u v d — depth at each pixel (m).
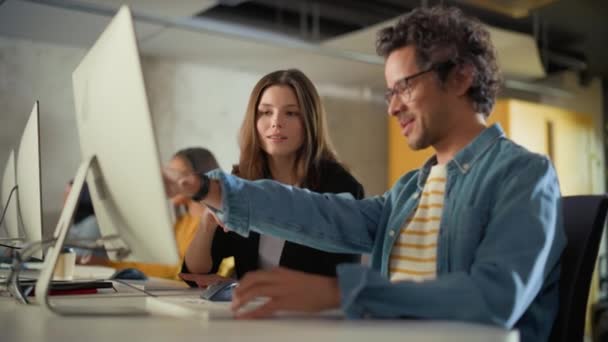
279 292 0.90
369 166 6.34
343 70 5.47
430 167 1.33
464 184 1.18
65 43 4.46
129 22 0.89
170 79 5.02
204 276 1.65
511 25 4.98
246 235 1.27
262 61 5.12
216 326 0.81
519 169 1.09
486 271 0.91
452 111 1.22
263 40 3.98
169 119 5.00
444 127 1.22
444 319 0.88
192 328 0.79
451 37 1.20
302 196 1.36
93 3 3.52
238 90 5.40
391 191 1.46
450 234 1.16
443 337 0.74
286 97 2.08
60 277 1.88
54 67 4.46
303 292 0.90
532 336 1.09
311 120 2.11
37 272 1.99
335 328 0.79
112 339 0.72
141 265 3.16
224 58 5.01
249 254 1.99
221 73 5.31
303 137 2.12
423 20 1.21
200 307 1.02
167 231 0.87
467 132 1.24
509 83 5.43
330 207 1.39
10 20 3.87
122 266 3.19
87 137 1.11
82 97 1.15
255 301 1.09
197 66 5.18
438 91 1.20
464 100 1.23
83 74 1.15
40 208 1.33
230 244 2.00
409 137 1.23
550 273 1.14
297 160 2.15
